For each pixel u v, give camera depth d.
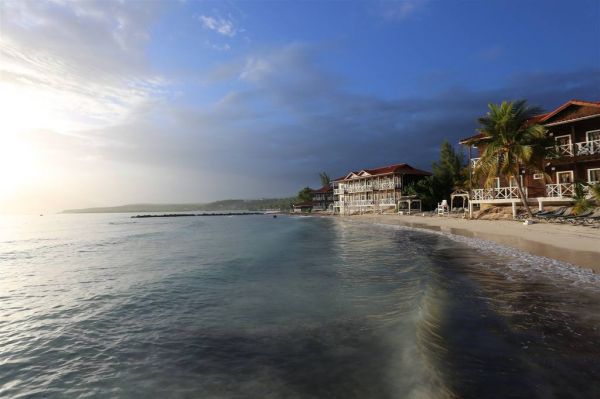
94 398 5.48
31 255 25.22
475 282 10.80
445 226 34.06
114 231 56.16
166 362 6.57
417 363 5.64
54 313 10.07
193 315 9.33
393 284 11.79
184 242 31.42
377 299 9.99
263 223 71.44
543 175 28.28
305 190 144.25
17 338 8.11
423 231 31.56
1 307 10.81
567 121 27.77
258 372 5.98
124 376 6.13
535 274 11.55
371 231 36.78
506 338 6.40
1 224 93.94
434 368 5.37
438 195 62.78
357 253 20.16
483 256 15.80
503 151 28.80
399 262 16.22
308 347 6.85
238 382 5.69
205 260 19.34
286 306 9.70
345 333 7.45
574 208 24.75
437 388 4.84
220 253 22.44
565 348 5.89
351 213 82.81
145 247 28.11
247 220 93.38
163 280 14.03
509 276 11.43
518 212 31.58
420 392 4.86
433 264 14.30
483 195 35.28
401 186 69.44
